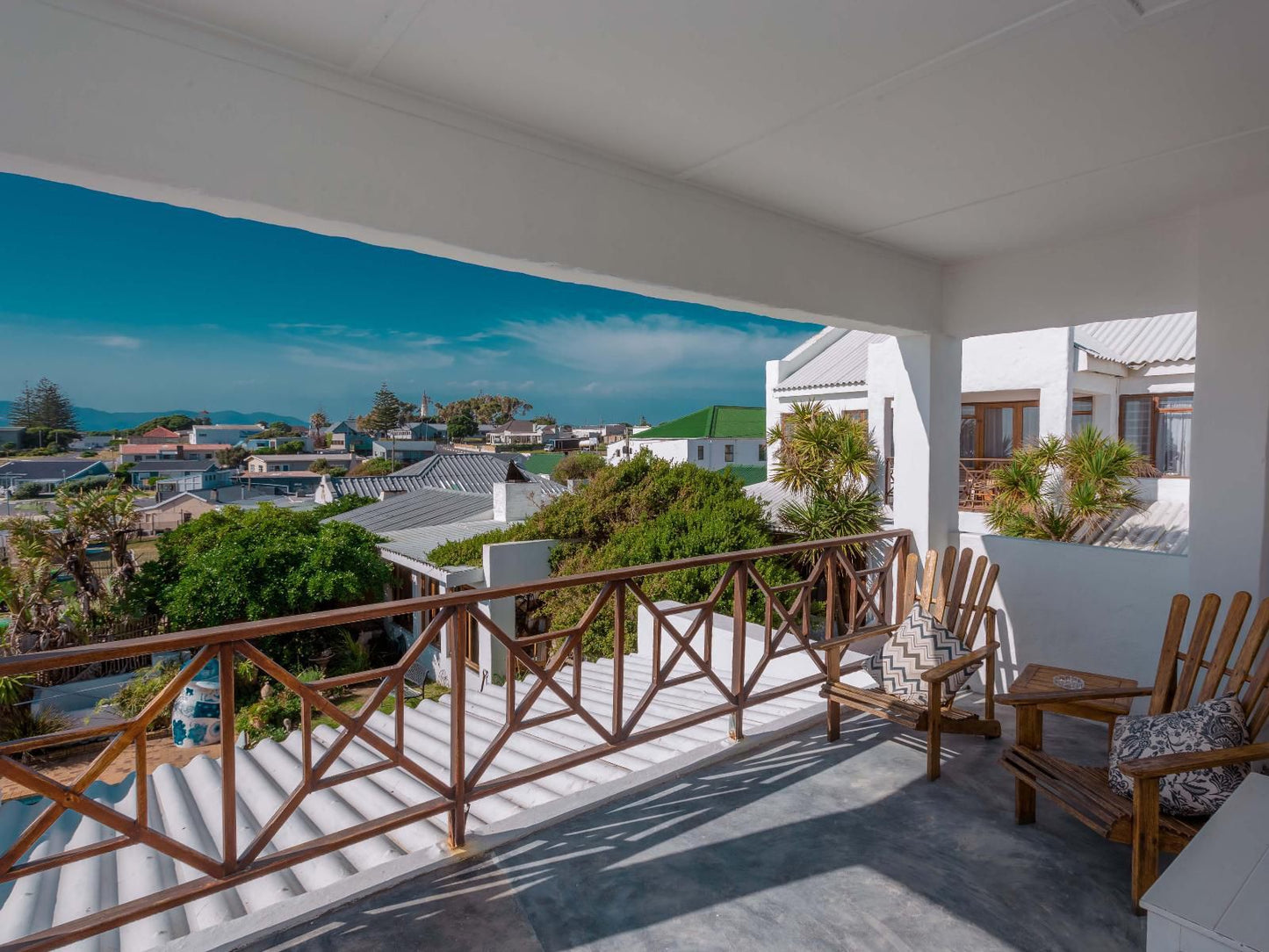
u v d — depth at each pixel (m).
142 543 23.66
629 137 2.61
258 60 2.00
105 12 1.78
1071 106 2.33
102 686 12.41
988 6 1.78
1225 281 3.21
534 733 4.29
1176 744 2.30
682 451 31.02
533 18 1.84
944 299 4.41
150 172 1.85
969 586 4.10
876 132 2.54
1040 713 2.75
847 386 14.04
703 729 4.07
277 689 11.08
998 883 2.38
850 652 4.68
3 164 1.73
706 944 2.08
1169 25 1.86
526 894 2.31
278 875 2.56
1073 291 3.84
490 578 10.32
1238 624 2.60
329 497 25.72
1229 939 1.16
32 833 1.73
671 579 10.41
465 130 2.42
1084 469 9.95
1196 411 3.34
